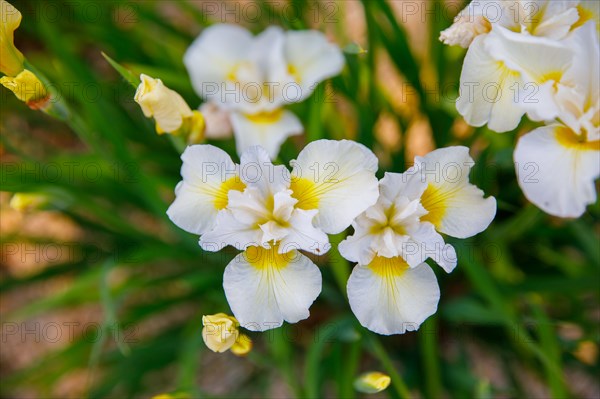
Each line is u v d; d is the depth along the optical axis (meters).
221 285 0.60
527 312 0.66
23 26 0.67
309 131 0.57
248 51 0.60
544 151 0.45
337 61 0.57
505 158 0.52
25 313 0.60
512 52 0.46
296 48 0.58
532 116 0.45
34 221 0.77
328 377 0.61
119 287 0.62
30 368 0.64
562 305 0.67
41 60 0.66
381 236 0.46
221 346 0.46
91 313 0.76
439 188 0.46
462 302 0.57
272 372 0.68
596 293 0.64
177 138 0.49
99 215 0.60
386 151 0.65
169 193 0.67
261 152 0.45
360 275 0.45
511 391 0.62
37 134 0.79
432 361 0.56
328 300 0.61
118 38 0.66
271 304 0.45
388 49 0.61
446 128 0.64
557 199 0.45
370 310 0.45
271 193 0.46
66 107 0.51
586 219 0.61
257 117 0.58
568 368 0.67
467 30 0.47
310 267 0.45
